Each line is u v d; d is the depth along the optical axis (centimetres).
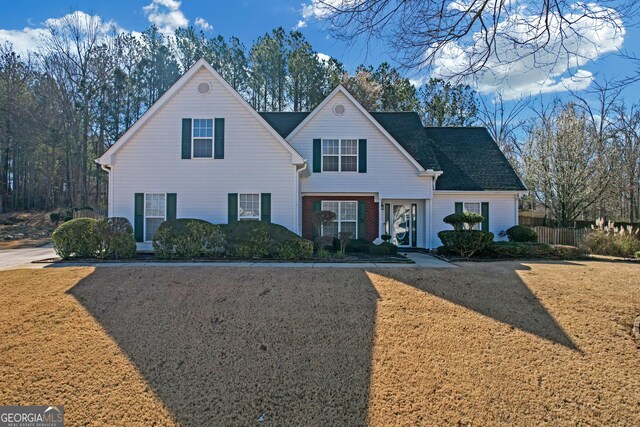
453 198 1686
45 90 3316
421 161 1683
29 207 3850
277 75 3494
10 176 3859
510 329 598
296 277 837
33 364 499
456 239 1238
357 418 406
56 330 593
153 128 1418
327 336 574
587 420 404
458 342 555
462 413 411
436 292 752
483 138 1959
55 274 888
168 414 411
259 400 436
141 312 657
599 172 2278
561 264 1080
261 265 999
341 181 1627
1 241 2178
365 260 1130
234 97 1422
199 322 621
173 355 525
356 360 511
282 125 1792
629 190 2567
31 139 3294
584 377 475
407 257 1265
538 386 457
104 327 604
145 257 1196
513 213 1673
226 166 1416
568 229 1889
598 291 768
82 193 3431
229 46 3584
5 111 3231
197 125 1426
